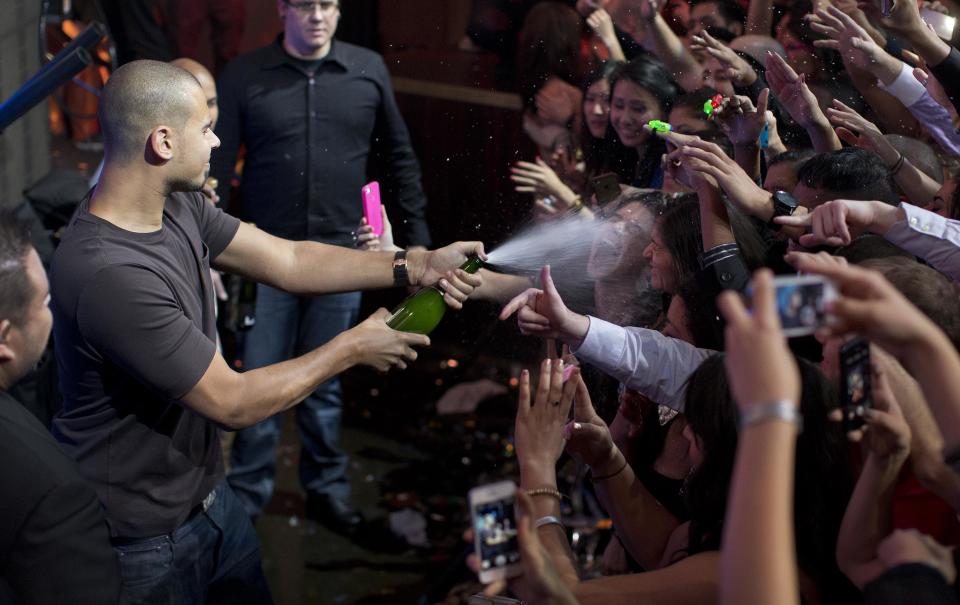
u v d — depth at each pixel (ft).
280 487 13.20
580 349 6.93
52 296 6.93
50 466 5.69
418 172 12.80
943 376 3.92
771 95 9.51
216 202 10.41
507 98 14.80
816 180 7.43
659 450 7.34
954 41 10.06
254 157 11.96
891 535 4.84
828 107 9.78
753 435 3.77
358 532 12.18
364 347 7.38
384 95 12.24
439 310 7.93
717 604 5.11
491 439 14.16
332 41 11.92
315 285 8.36
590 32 13.07
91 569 5.72
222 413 6.95
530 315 6.97
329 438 12.32
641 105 9.99
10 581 5.64
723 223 7.23
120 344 6.75
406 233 12.90
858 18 10.11
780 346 3.81
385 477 13.32
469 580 10.71
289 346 12.07
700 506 5.53
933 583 4.63
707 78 9.70
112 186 7.02
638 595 5.21
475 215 15.24
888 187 7.38
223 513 7.98
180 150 7.02
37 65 14.33
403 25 17.08
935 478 4.98
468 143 15.11
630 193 9.20
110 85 6.93
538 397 6.01
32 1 13.99
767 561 3.66
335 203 12.04
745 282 7.14
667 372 6.88
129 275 6.75
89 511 5.80
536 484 5.79
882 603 4.67
